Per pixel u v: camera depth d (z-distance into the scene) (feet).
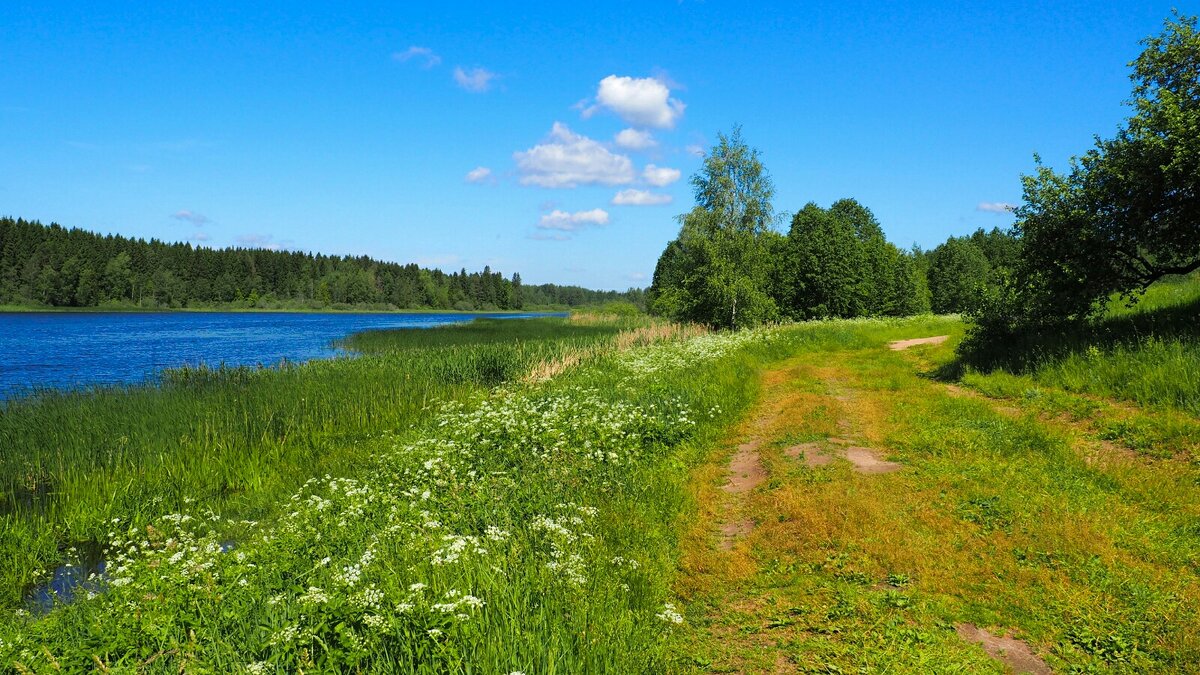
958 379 45.73
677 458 29.55
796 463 26.84
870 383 45.73
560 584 15.67
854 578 17.24
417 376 60.80
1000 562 17.31
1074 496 21.06
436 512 21.66
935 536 19.17
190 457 37.68
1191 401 28.37
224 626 14.01
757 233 127.24
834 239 167.02
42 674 12.34
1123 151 40.96
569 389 46.91
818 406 37.47
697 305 128.06
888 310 192.95
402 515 21.43
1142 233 40.60
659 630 15.11
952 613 15.26
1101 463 23.80
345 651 12.37
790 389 45.27
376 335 159.43
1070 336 43.19
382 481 28.66
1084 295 43.60
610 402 39.40
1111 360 36.19
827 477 24.59
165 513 30.63
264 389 54.03
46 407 49.37
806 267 166.30
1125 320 44.21
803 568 18.01
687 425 33.47
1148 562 16.70
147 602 14.71
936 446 27.91
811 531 19.93
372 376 59.93
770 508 22.21
